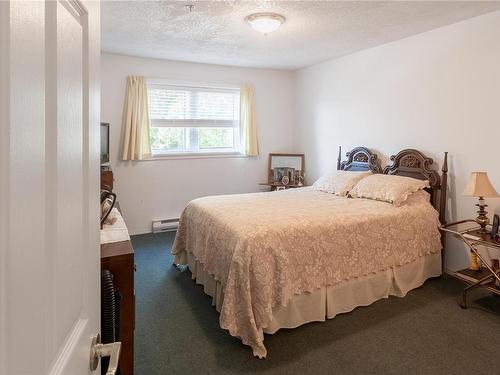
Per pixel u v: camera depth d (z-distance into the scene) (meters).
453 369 2.07
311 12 2.93
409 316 2.68
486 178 2.86
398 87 3.86
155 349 2.27
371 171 4.10
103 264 1.57
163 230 4.93
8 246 0.41
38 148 0.49
